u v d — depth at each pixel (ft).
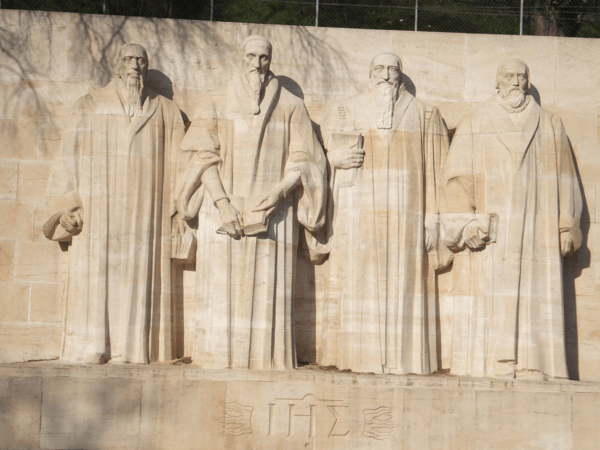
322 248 44.98
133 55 45.06
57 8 64.13
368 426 41.63
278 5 66.85
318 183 44.27
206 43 47.32
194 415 41.32
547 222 44.37
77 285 43.96
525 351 43.45
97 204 44.06
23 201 45.98
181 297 45.01
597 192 47.03
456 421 41.70
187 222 44.70
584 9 64.75
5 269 45.65
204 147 44.04
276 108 44.75
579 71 47.80
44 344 45.37
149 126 44.75
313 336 45.29
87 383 41.22
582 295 46.37
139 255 43.91
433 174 45.39
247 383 41.60
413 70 47.62
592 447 41.65
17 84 46.55
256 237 43.62
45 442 40.83
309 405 41.70
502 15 65.98
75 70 46.80
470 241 44.45
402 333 43.86
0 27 46.85
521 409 41.73
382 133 44.96
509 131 44.83
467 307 44.73
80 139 44.73
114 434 41.06
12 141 46.21
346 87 47.32
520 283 43.83
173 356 44.29
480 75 47.70
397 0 67.31
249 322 43.19
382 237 44.27
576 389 41.91
